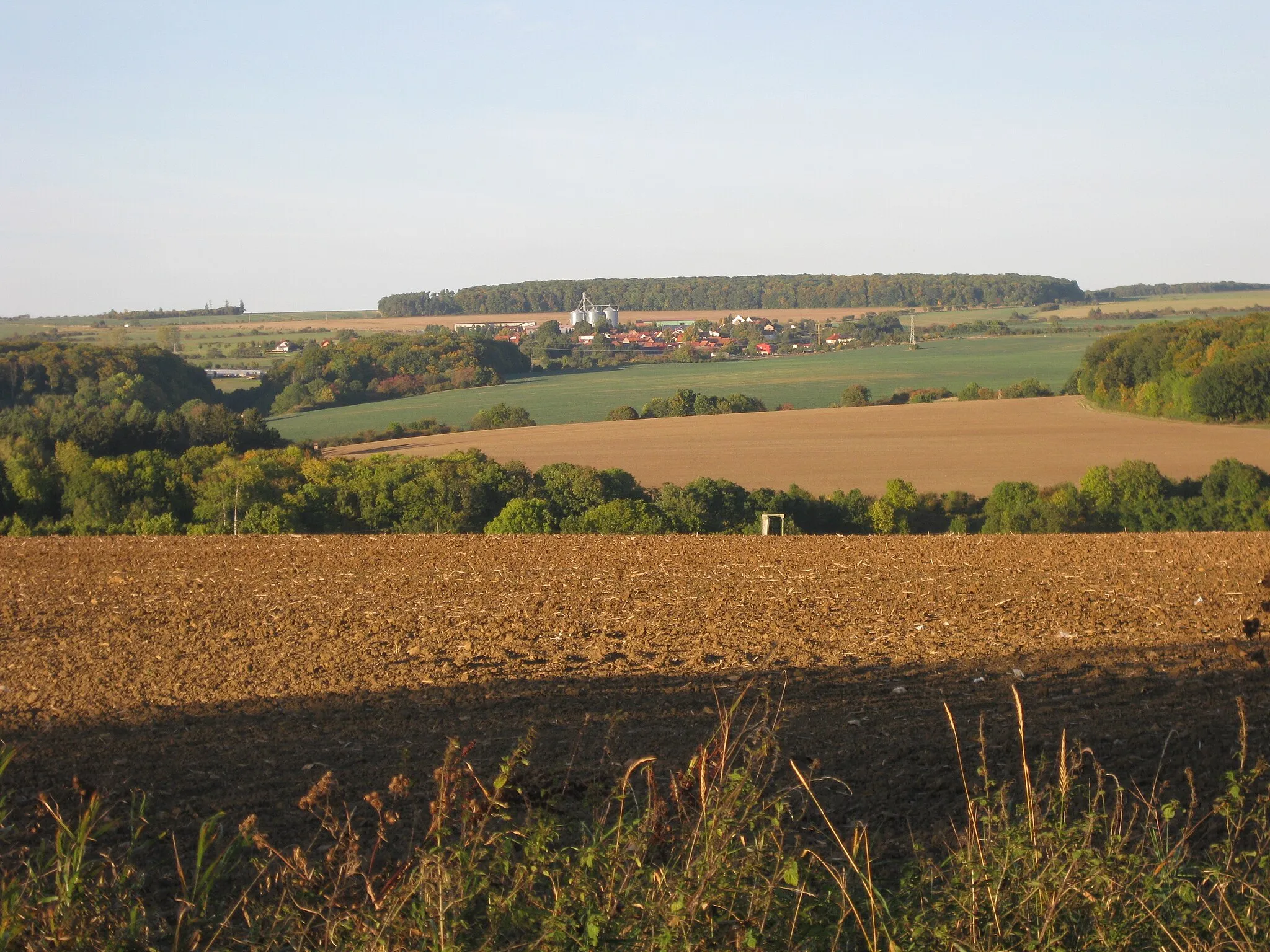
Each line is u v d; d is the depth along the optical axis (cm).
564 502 4609
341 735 954
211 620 1527
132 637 1420
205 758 889
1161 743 852
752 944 391
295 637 1395
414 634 1392
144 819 491
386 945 406
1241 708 526
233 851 478
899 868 574
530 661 1231
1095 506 4516
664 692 1081
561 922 408
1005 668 1145
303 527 4450
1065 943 428
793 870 420
